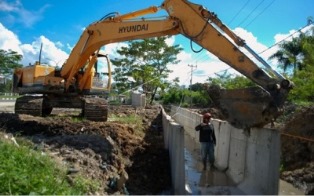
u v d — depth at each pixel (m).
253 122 8.54
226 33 9.91
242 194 8.86
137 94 31.28
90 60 14.91
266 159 8.26
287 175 10.55
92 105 14.73
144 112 24.03
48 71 15.32
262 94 8.38
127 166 9.96
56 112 19.30
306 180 9.66
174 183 8.80
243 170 9.88
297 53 35.84
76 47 14.30
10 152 6.91
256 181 8.80
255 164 8.97
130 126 14.29
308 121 12.67
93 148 9.72
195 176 10.60
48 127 11.99
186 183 9.69
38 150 8.59
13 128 11.98
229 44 9.52
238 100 8.88
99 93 15.78
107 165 9.12
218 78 39.25
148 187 9.11
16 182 5.73
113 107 26.78
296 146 12.02
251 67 9.04
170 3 10.87
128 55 46.91
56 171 7.31
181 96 46.44
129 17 12.84
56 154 8.84
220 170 11.41
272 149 7.95
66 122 12.84
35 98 15.02
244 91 8.75
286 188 9.59
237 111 8.88
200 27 10.12
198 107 41.91
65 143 9.88
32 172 6.44
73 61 14.48
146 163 10.30
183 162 8.72
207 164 11.45
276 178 7.79
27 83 15.53
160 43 46.88
